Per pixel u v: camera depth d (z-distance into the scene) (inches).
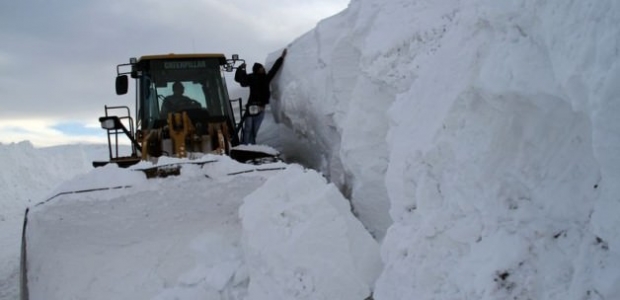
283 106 289.3
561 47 90.2
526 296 91.9
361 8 232.4
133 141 274.8
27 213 168.2
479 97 111.9
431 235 114.2
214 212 177.9
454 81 132.8
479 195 108.0
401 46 193.2
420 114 142.7
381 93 195.0
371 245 142.6
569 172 94.3
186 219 176.1
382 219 187.6
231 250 168.7
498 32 117.7
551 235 93.4
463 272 103.3
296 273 134.9
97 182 172.1
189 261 169.9
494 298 94.3
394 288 118.3
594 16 85.4
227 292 153.8
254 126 315.3
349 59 224.2
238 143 291.4
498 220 102.7
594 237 86.1
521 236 97.3
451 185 115.1
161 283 166.6
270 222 145.5
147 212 172.7
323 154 258.8
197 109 278.8
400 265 119.0
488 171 107.0
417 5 202.5
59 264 167.2
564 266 89.1
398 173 140.1
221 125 269.6
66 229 168.1
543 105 97.1
